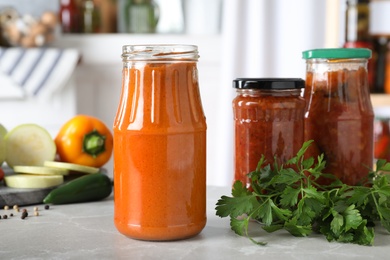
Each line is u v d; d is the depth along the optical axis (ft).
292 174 3.08
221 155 8.68
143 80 2.96
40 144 4.72
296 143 3.39
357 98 3.60
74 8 9.96
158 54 2.93
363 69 3.63
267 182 3.18
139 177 2.95
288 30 8.55
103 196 4.13
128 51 2.98
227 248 2.88
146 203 2.95
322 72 3.61
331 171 3.60
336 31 8.22
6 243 3.00
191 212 3.00
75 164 4.66
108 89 10.11
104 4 10.23
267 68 8.63
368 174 3.44
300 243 2.96
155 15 10.03
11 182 4.15
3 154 4.50
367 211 3.16
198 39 10.12
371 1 8.42
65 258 2.74
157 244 2.96
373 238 2.88
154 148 2.92
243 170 3.44
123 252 2.83
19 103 9.60
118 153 3.04
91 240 3.04
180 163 2.95
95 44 9.99
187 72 3.00
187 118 2.97
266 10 8.54
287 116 3.35
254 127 3.37
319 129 3.60
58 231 3.23
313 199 3.00
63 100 9.67
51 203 4.04
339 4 8.19
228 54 8.62
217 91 10.26
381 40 8.23
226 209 3.05
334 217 2.94
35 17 10.02
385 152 7.35
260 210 3.02
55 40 9.91
